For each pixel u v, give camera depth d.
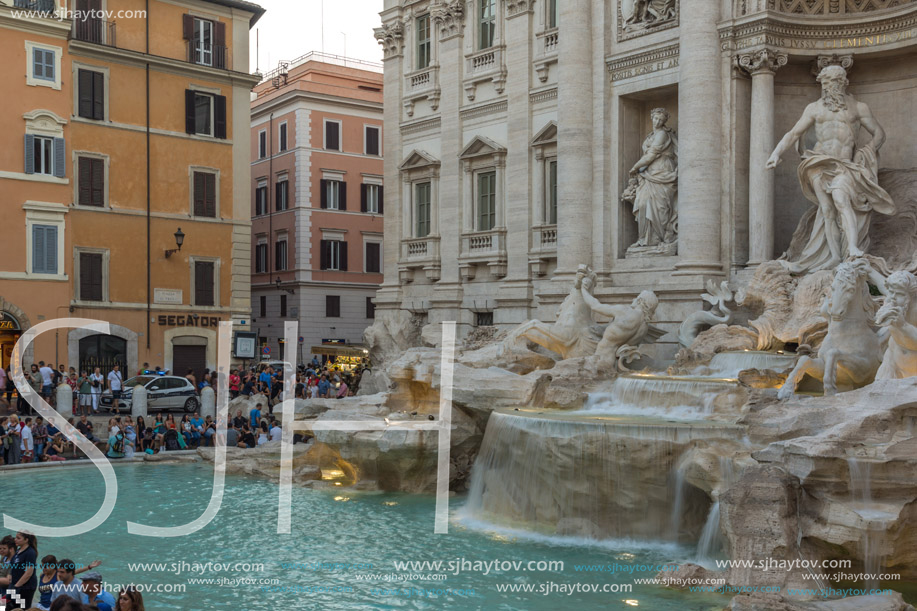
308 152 65.62
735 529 16.02
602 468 19.55
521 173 38.44
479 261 40.41
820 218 27.41
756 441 18.11
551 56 37.12
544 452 20.50
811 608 13.88
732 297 28.34
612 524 19.69
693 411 21.38
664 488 19.11
